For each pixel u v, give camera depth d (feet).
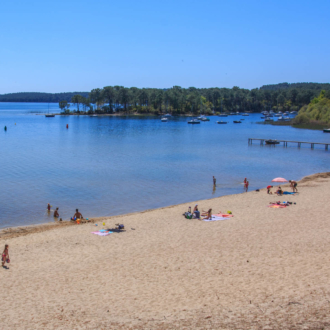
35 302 56.75
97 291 59.98
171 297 56.44
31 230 103.19
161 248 80.59
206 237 87.35
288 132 463.42
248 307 51.08
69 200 140.97
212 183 171.94
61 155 263.29
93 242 87.15
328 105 550.77
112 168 211.20
